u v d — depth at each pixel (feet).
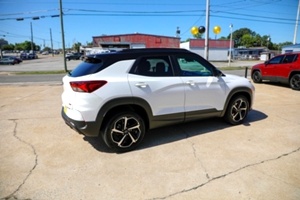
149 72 11.64
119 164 10.23
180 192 8.27
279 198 7.90
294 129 14.49
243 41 278.26
